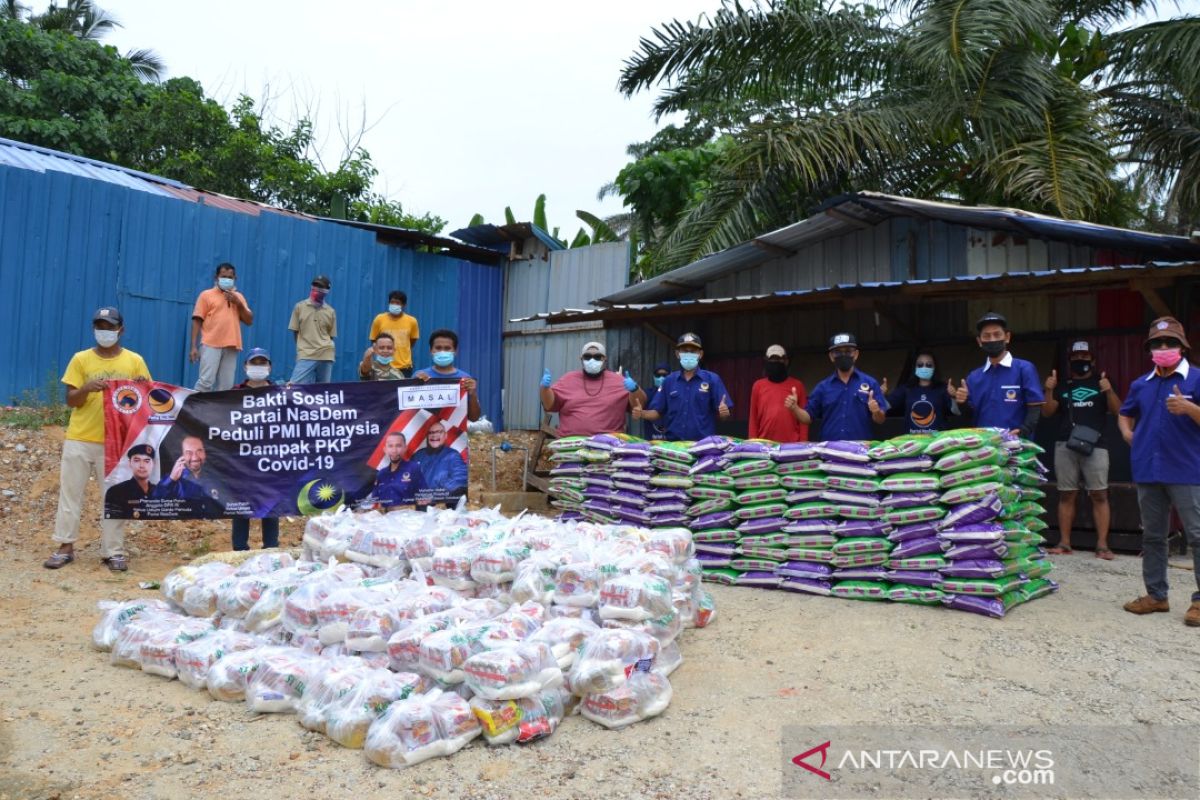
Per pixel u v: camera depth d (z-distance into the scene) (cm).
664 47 1410
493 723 338
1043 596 579
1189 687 397
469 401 691
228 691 382
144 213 1016
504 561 436
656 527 661
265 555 515
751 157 1220
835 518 594
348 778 313
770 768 322
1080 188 1090
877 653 453
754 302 898
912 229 983
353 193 1939
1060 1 1434
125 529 726
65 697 383
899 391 770
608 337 1202
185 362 1052
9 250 909
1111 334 843
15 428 838
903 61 1312
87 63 2186
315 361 1012
